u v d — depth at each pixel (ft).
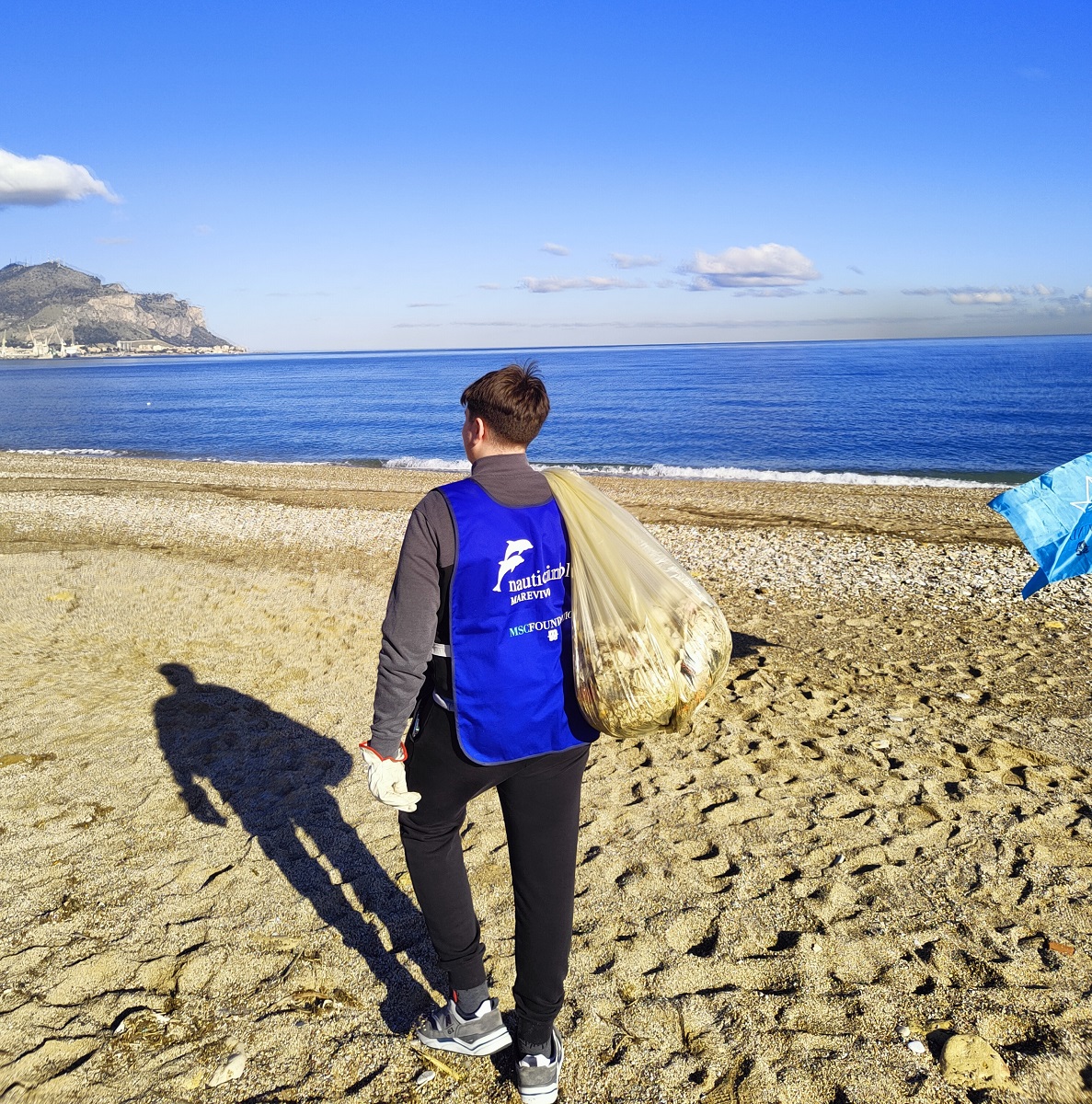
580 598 6.02
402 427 137.49
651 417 140.26
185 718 14.25
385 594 23.34
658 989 7.79
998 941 8.47
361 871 9.80
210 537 35.63
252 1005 7.55
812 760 13.12
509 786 6.27
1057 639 20.65
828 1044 7.06
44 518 40.42
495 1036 6.78
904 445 93.66
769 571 29.71
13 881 9.39
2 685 15.35
